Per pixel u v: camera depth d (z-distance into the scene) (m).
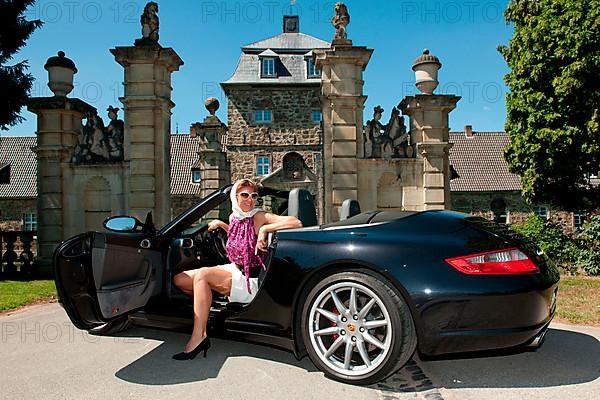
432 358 3.04
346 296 3.19
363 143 9.32
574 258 10.34
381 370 2.95
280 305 3.27
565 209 12.91
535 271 2.98
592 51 11.20
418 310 2.86
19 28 11.32
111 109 9.48
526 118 12.41
